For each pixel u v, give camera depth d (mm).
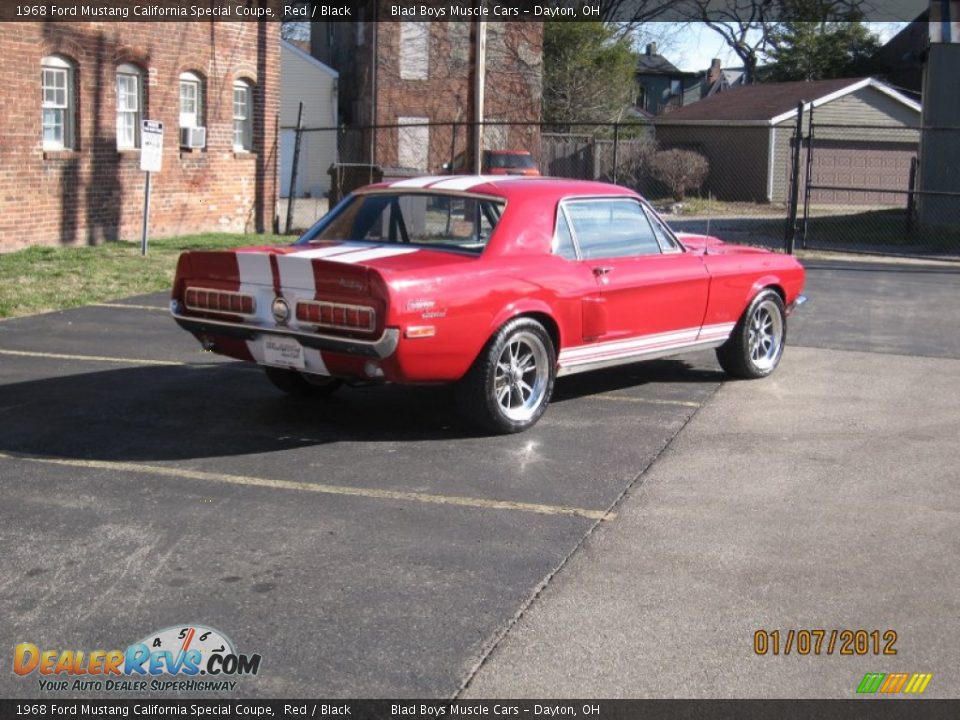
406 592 4613
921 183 23500
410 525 5426
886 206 37750
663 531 5398
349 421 7453
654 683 3887
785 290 9289
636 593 4641
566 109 41375
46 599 4484
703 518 5602
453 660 4023
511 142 35750
